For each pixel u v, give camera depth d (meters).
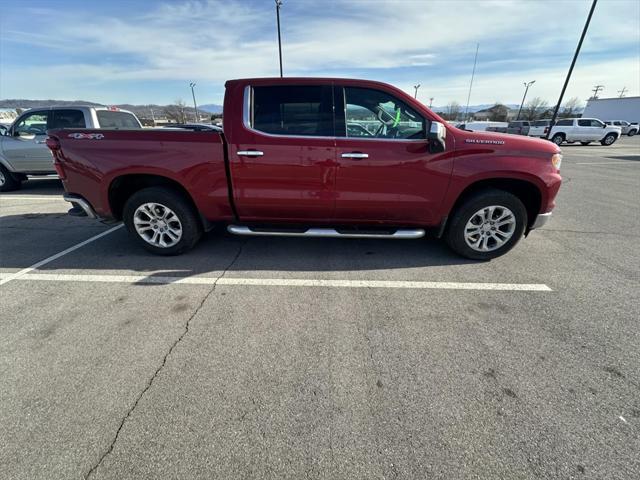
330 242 4.43
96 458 1.65
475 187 3.66
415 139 3.39
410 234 3.64
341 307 2.94
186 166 3.50
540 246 4.34
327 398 2.00
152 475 1.58
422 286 3.31
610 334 2.61
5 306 2.93
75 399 1.98
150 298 3.07
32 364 2.25
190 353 2.37
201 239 4.51
